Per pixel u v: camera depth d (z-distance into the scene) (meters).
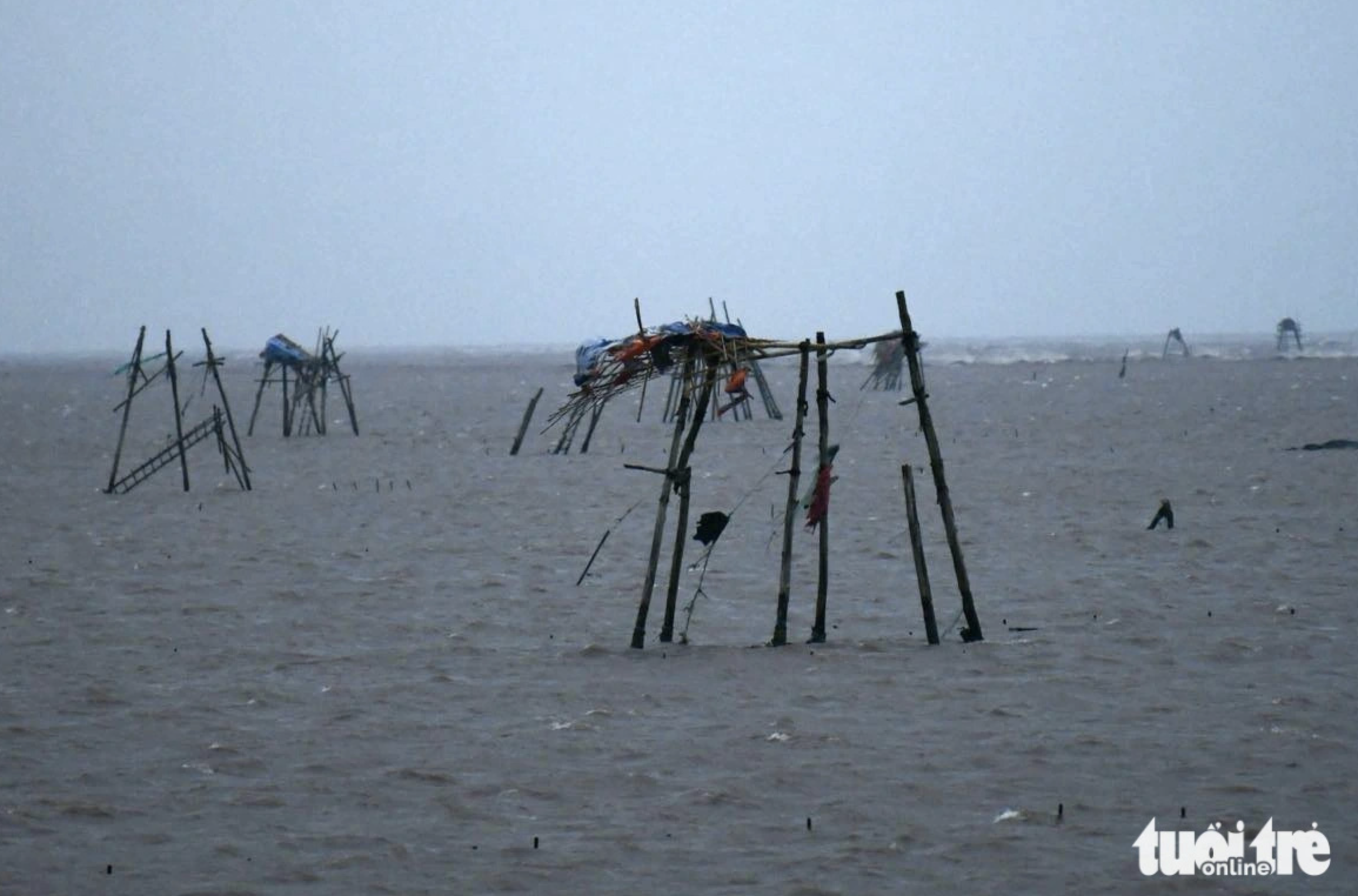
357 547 114.38
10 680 72.25
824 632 78.69
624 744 59.69
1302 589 89.62
